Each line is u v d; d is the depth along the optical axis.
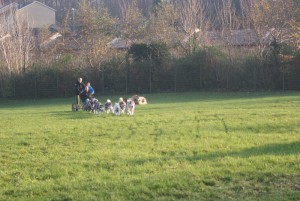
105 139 13.54
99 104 22.64
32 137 14.29
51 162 10.36
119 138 13.71
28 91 43.53
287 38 41.12
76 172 9.30
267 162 9.45
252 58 40.38
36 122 19.22
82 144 12.77
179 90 42.66
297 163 9.28
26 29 47.84
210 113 20.59
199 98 33.81
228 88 41.16
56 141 13.42
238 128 15.19
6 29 46.75
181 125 16.36
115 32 49.91
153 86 43.22
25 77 43.47
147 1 75.44
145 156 10.68
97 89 43.69
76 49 48.72
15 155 11.38
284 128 14.84
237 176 8.43
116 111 21.28
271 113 19.61
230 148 11.46
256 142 12.20
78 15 50.53
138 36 49.91
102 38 46.84
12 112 26.73
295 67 38.88
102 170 9.34
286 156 9.98
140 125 16.70
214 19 58.81
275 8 42.31
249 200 7.06
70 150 11.83
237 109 22.47
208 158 10.20
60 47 49.22
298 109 21.42
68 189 7.93
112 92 43.50
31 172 9.40
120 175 8.85
